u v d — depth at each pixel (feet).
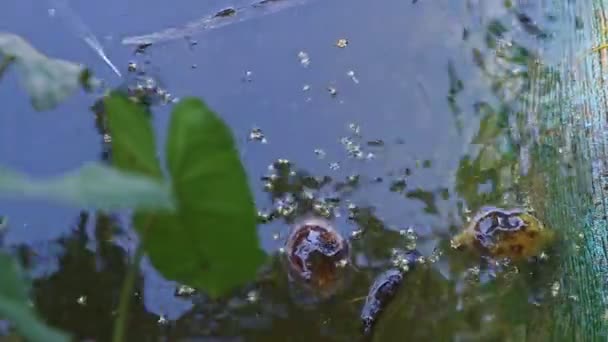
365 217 2.38
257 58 2.55
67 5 2.58
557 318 2.30
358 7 2.62
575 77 2.54
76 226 2.36
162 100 2.48
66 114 2.46
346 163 2.43
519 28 2.60
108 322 2.28
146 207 1.71
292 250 2.34
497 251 2.35
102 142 2.43
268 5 2.60
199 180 1.92
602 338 2.28
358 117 2.48
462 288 2.32
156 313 2.29
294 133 2.46
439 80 2.52
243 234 1.95
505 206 2.40
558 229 2.39
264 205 2.39
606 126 2.49
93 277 2.32
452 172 2.43
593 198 2.42
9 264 1.76
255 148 2.44
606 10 2.62
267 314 2.29
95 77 2.50
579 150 2.47
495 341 2.28
